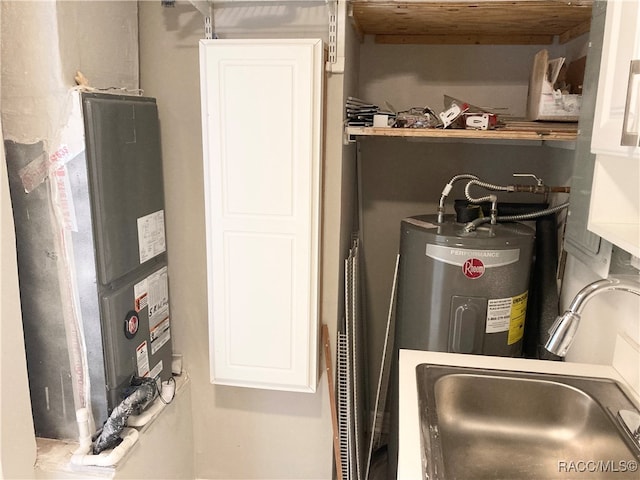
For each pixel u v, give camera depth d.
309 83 1.75
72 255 1.60
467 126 1.85
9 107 1.53
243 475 2.30
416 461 1.14
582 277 1.85
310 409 2.17
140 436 1.80
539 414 1.48
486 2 1.75
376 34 2.34
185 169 2.02
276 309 1.95
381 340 2.66
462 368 1.52
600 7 1.45
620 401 1.37
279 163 1.82
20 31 1.48
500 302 1.86
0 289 1.45
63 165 1.54
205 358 2.19
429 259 1.89
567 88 2.01
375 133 1.87
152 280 1.93
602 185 1.44
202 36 1.91
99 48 1.67
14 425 1.52
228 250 1.92
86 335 1.64
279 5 1.86
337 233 1.98
